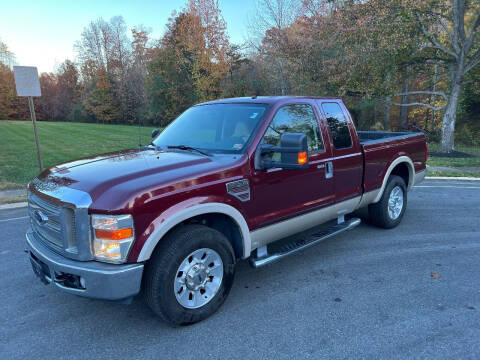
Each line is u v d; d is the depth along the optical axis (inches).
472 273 160.9
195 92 1406.3
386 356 105.7
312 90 779.4
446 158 573.9
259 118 143.6
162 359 107.0
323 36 737.6
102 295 104.3
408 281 153.7
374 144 193.6
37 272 125.0
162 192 109.6
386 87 672.4
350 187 180.9
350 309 132.0
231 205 126.8
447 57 689.6
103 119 2127.2
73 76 2679.6
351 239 205.3
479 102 905.5
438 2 572.1
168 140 163.2
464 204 284.0
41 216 119.4
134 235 104.9
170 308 115.0
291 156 123.6
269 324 123.5
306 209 157.2
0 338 118.6
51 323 127.6
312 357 106.0
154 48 1839.3
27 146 762.8
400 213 223.6
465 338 113.5
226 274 129.6
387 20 589.9
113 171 118.8
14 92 2576.3
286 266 171.0
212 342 114.4
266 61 1048.8
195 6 1215.6
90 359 107.5
